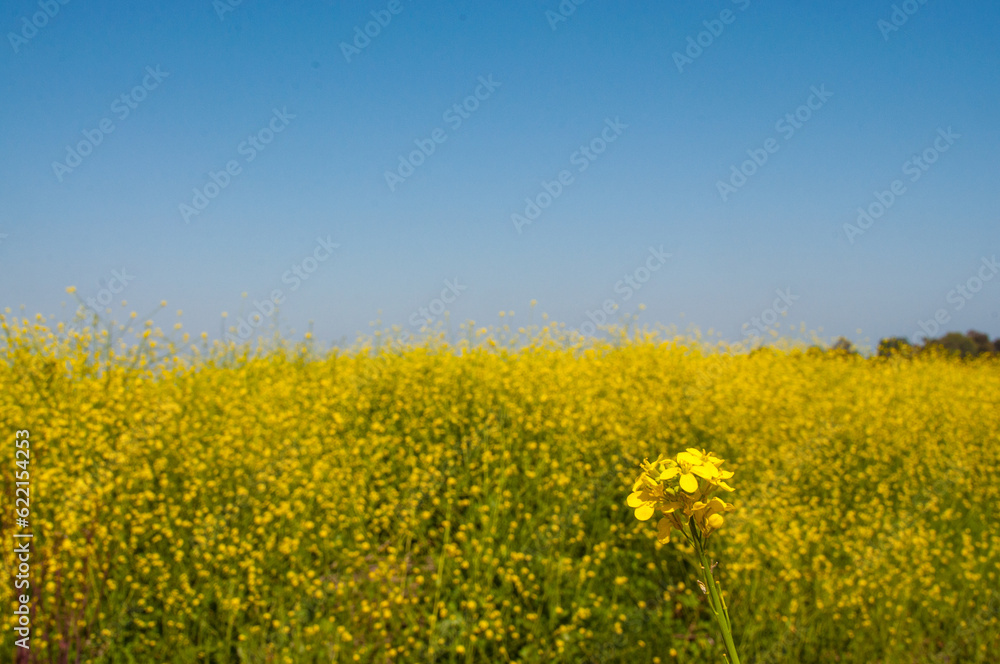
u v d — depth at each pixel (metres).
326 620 3.96
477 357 7.67
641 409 6.50
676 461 1.36
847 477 6.18
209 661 3.84
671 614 4.34
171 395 5.86
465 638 3.96
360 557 4.35
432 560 4.60
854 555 4.66
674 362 8.68
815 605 4.46
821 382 9.10
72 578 3.79
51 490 4.25
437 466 5.51
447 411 6.45
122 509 4.35
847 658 4.20
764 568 4.53
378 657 3.79
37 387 5.39
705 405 6.88
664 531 1.39
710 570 1.38
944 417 8.06
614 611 4.23
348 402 6.52
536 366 7.31
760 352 10.40
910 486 6.27
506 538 4.68
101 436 4.84
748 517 4.82
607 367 8.09
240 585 4.12
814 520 5.27
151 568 4.18
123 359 5.81
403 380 6.93
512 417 6.18
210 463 5.03
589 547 4.75
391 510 4.75
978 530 5.81
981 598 4.72
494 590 4.30
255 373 7.48
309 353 8.21
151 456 5.04
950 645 4.34
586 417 6.12
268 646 3.73
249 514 4.65
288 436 5.46
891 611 4.45
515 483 5.36
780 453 6.07
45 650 3.41
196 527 4.39
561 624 4.21
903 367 10.64
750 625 4.19
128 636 3.91
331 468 5.21
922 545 5.00
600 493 5.31
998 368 11.85
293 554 4.34
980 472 6.78
